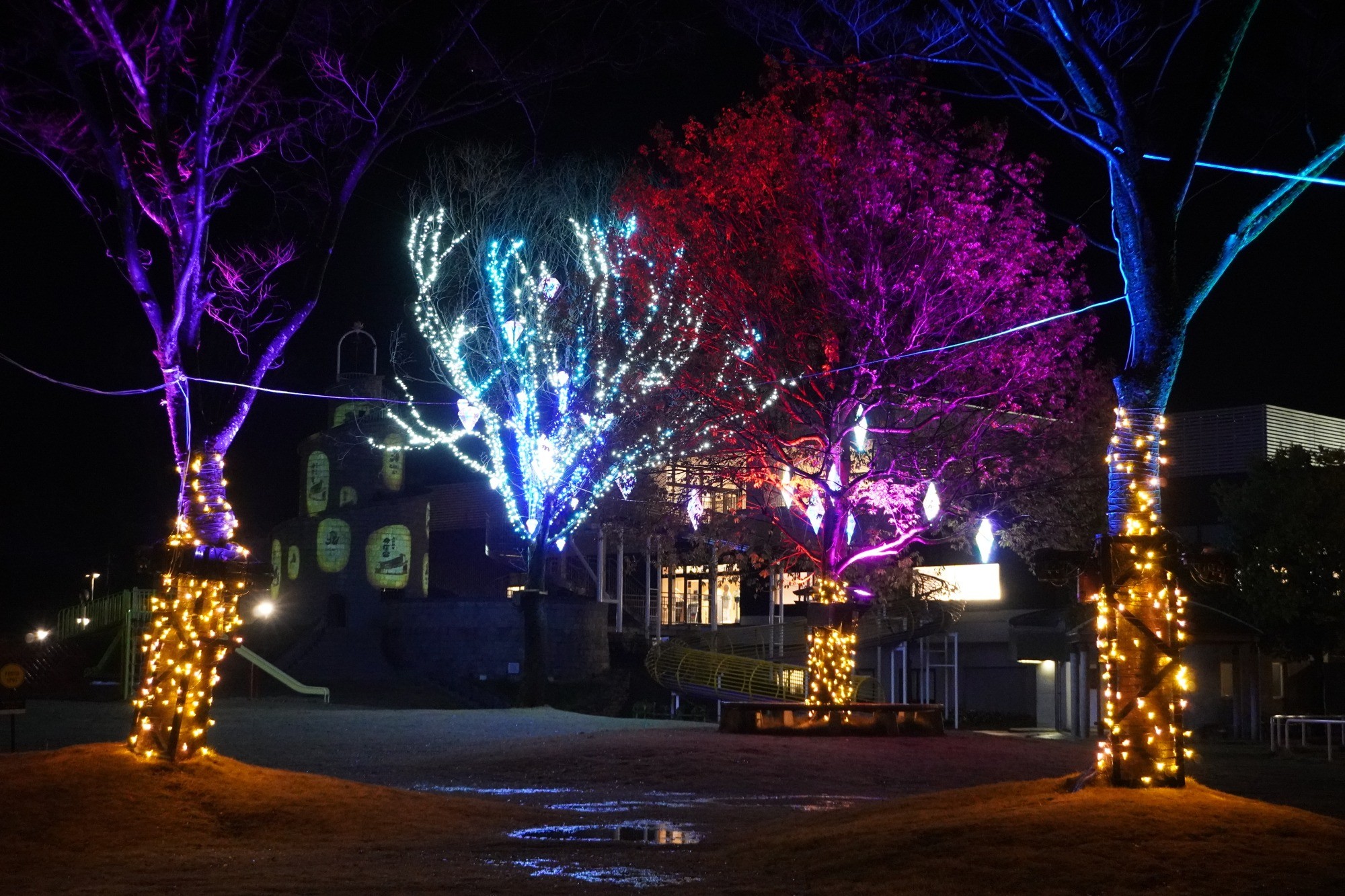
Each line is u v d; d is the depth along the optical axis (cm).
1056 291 2494
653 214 2519
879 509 2906
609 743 2102
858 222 2325
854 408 2409
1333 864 869
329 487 5244
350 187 1488
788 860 1032
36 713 2856
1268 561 3394
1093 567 1162
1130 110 1155
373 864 1045
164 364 1398
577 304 3131
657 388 2666
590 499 3262
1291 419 4188
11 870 1005
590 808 1503
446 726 2595
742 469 2608
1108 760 1119
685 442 2598
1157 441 1170
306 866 1033
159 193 1454
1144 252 1155
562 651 4803
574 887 939
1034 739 2702
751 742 2120
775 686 3534
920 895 877
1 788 1189
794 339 2402
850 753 2052
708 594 5262
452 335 3406
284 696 4138
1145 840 930
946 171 2339
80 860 1052
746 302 2428
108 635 4444
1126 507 1155
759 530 2786
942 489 2672
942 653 4228
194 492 1387
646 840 1209
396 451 5356
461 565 6003
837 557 2456
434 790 1697
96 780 1232
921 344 2430
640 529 3062
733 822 1376
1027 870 895
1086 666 3167
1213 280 1156
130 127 1387
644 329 2780
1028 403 2695
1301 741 3039
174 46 1387
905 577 2964
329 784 1370
